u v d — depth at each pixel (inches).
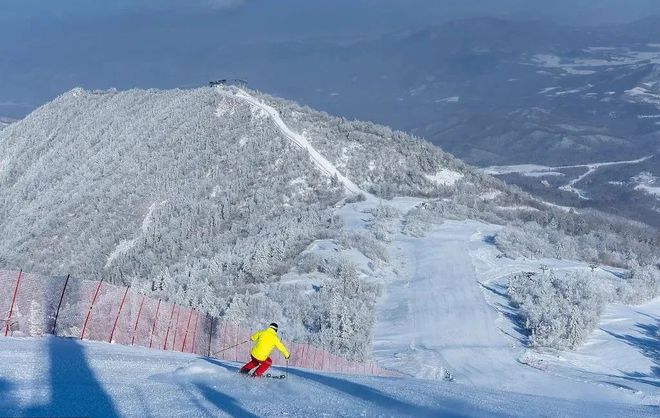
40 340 652.7
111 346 715.4
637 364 1535.4
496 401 571.5
